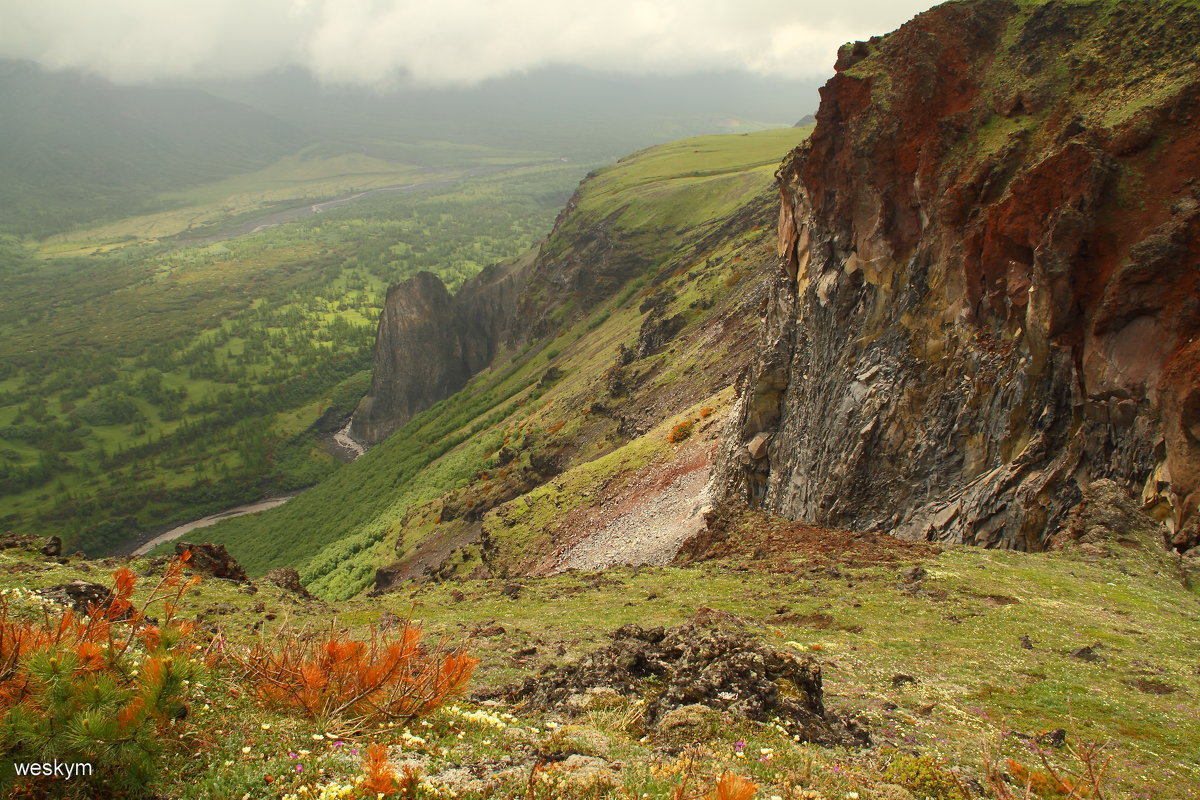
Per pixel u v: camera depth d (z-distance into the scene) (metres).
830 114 56.12
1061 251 38.25
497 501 116.81
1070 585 30.41
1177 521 33.41
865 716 18.00
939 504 43.88
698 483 69.19
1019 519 38.66
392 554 122.00
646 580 37.50
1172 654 23.50
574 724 15.10
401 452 187.38
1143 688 20.73
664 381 109.69
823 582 32.69
